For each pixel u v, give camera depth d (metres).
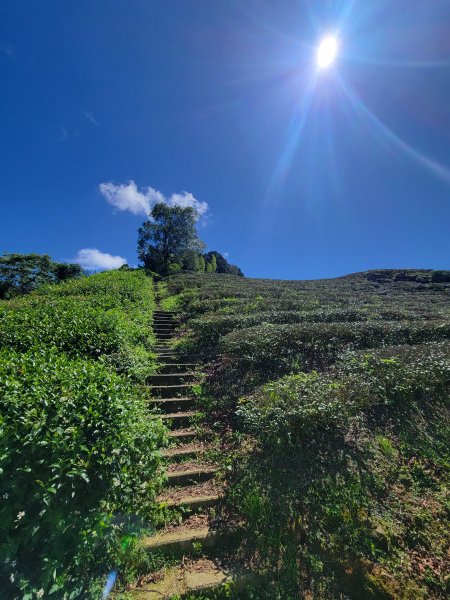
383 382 4.61
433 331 7.32
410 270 31.41
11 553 2.17
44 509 2.33
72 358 5.24
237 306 11.18
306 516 2.92
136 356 6.35
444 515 2.89
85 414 3.08
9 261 27.12
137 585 2.44
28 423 2.67
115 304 10.44
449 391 4.68
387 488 3.18
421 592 2.34
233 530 2.89
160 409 4.89
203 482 3.53
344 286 24.56
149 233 39.12
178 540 2.76
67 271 29.50
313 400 4.03
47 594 2.13
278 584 2.45
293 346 6.52
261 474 3.44
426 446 3.74
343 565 2.53
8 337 5.79
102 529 2.52
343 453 3.59
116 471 2.88
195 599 2.35
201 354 7.29
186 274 28.88
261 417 3.92
